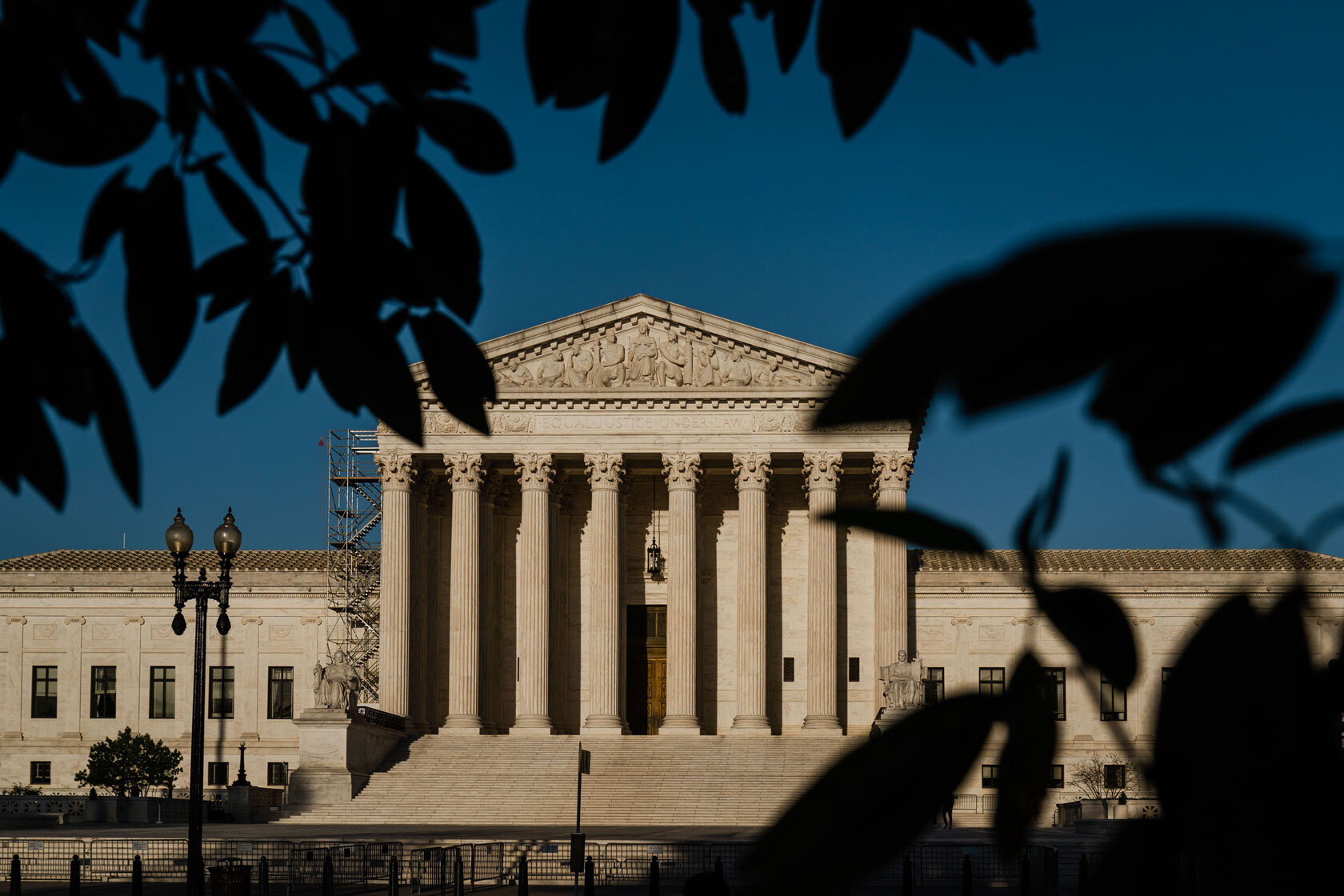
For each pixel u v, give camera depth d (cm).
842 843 280
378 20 409
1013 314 240
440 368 484
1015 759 288
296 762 10056
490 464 8800
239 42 404
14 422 429
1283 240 232
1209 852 272
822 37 384
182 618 3812
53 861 5069
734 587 9056
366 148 447
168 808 7825
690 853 4738
